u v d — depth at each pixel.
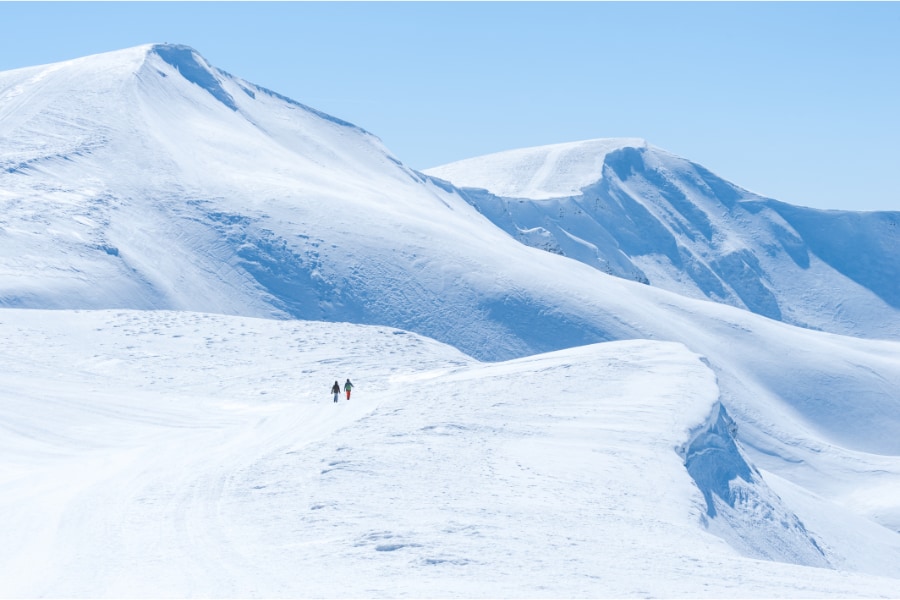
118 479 24.06
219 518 18.28
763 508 33.91
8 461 29.08
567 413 34.66
